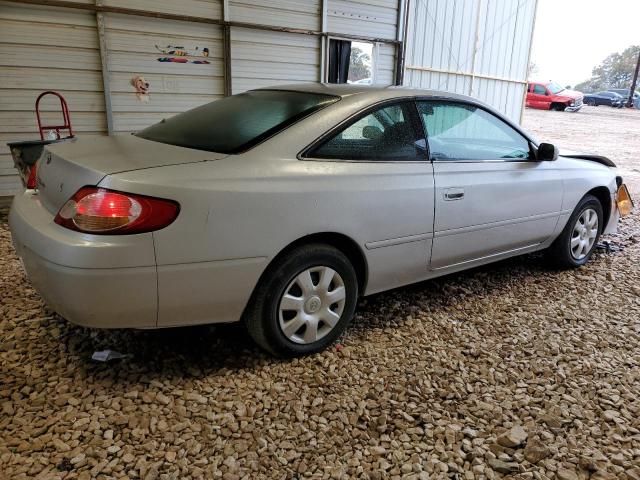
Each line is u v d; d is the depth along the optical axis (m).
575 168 4.09
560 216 3.96
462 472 1.97
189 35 6.36
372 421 2.24
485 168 3.35
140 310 2.18
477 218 3.32
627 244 5.11
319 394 2.40
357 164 2.73
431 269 3.22
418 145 3.04
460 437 2.16
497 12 10.34
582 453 2.10
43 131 5.69
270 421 2.20
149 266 2.12
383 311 3.31
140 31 6.02
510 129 3.65
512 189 3.50
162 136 2.88
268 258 2.40
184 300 2.25
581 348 2.94
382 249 2.87
